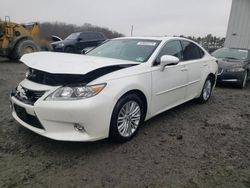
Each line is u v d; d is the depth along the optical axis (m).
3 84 7.24
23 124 3.32
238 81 8.02
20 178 2.67
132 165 3.01
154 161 3.12
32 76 3.38
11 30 12.77
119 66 3.46
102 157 3.15
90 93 2.97
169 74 4.20
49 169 2.85
